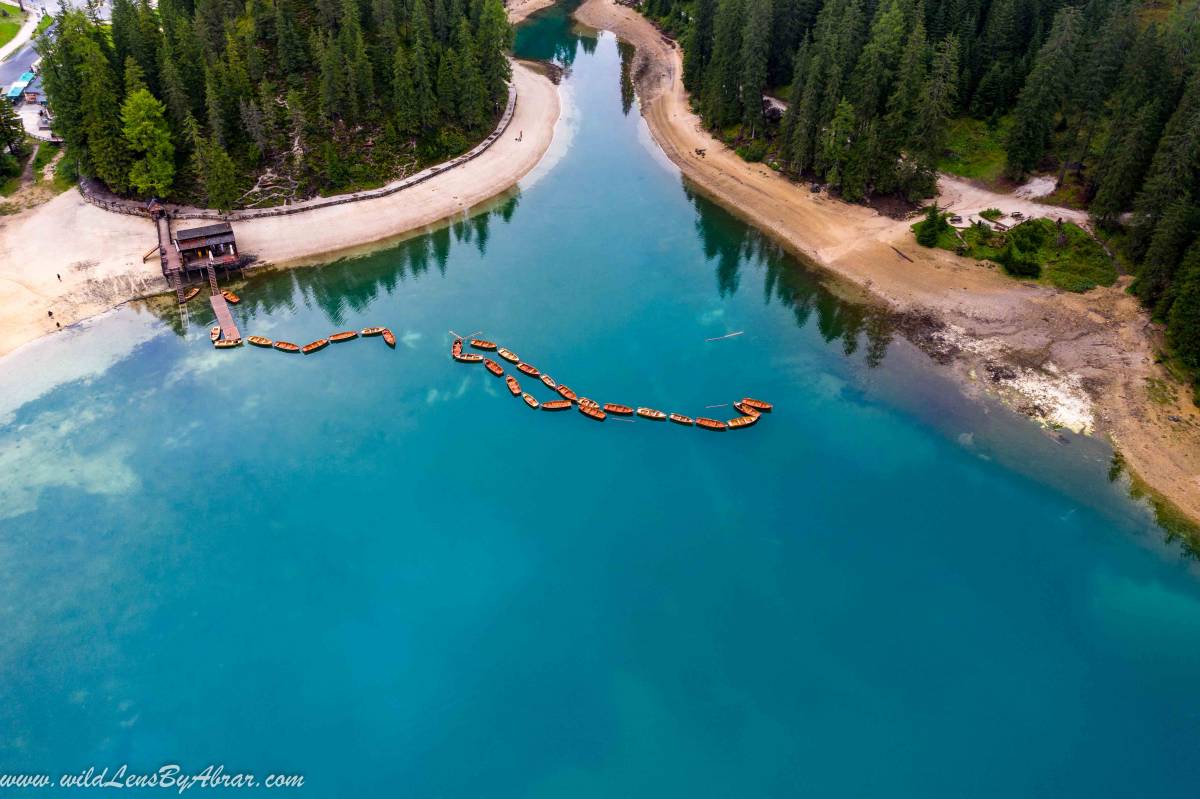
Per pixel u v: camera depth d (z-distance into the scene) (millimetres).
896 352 91500
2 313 93000
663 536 72875
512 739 58344
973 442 80000
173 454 79188
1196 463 75000
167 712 59469
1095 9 122875
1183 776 55812
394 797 55188
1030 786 55344
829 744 57875
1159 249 87875
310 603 66938
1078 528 71688
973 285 99938
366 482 77438
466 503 75688
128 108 105562
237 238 108562
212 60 119688
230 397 85938
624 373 90438
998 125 125125
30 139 123375
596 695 61031
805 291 103500
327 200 116750
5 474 76250
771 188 125688
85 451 78938
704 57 153125
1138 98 97375
